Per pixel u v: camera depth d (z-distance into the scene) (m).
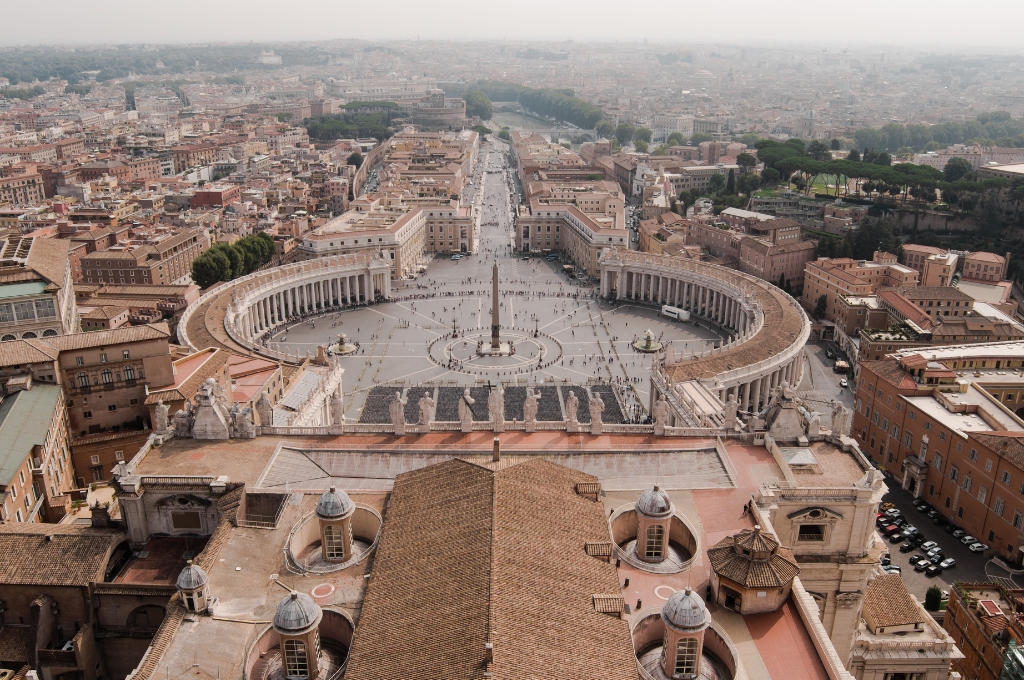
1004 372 175.50
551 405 192.25
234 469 103.19
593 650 66.88
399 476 96.56
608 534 85.06
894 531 142.38
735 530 91.75
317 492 98.12
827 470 101.69
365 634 69.94
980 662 105.19
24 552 92.50
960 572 131.75
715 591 81.06
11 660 88.81
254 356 181.38
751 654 74.50
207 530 98.94
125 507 96.19
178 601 78.19
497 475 86.50
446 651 63.97
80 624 90.50
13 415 129.62
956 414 154.12
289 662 69.94
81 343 144.00
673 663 71.19
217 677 70.25
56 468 134.38
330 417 171.62
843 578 93.88
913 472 156.25
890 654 96.38
